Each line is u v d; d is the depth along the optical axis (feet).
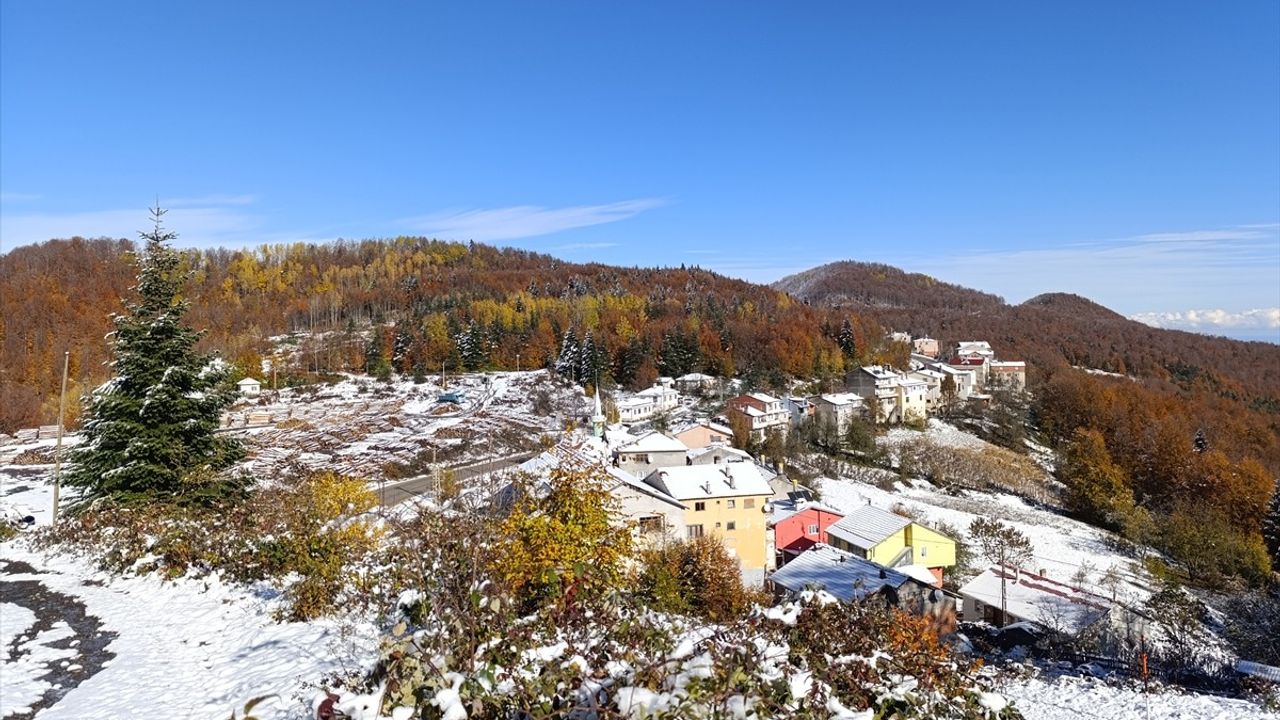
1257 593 127.75
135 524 51.55
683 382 298.97
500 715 12.97
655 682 12.98
